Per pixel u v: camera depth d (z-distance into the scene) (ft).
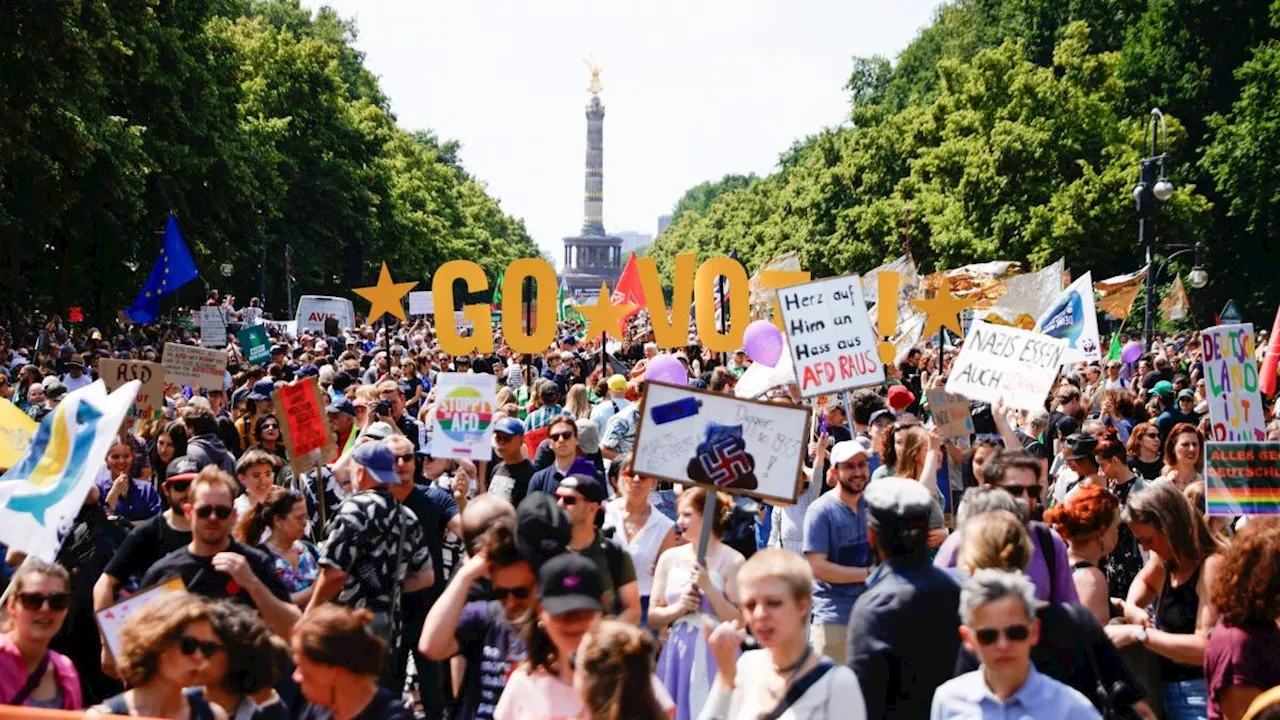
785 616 17.79
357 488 28.19
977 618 17.42
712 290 64.28
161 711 18.62
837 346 38.34
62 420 25.58
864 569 27.53
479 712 20.13
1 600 24.30
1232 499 27.63
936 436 31.94
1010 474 26.86
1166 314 167.84
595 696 15.24
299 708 23.85
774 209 372.79
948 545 23.43
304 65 224.94
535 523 19.21
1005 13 255.91
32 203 107.55
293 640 17.70
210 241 153.07
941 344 63.31
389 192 255.70
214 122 151.23
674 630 24.93
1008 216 182.19
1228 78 188.14
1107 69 185.88
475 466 42.45
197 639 18.52
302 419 35.04
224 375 55.36
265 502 28.17
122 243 131.75
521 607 19.48
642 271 64.49
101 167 118.32
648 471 25.18
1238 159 170.91
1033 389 40.52
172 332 145.38
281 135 203.62
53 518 24.88
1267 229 178.91
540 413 51.01
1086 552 24.08
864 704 18.04
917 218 212.23
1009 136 182.19
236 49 165.89
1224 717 20.03
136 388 25.86
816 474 36.47
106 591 26.00
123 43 115.65
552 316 62.18
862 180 255.70
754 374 51.34
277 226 222.48
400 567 27.25
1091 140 182.70
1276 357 45.78
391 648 26.96
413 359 70.95
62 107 101.19
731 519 32.32
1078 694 17.62
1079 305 68.13
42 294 132.67
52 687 21.54
